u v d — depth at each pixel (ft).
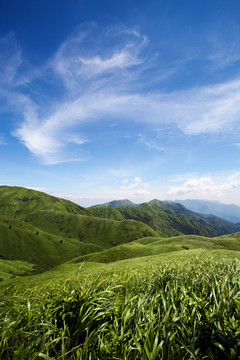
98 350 6.97
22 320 9.05
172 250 287.48
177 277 12.10
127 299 9.26
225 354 6.09
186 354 6.23
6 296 12.72
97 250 649.20
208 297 9.07
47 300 10.59
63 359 6.63
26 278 149.18
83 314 8.64
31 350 7.07
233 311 7.87
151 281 12.46
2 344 7.43
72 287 11.87
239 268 13.19
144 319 7.63
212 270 14.05
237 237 341.21
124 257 293.84
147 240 454.81
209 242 316.60
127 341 7.28
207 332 7.04
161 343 5.93
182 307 8.04
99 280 12.75
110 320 8.26
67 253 607.78
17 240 602.03
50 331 7.63
